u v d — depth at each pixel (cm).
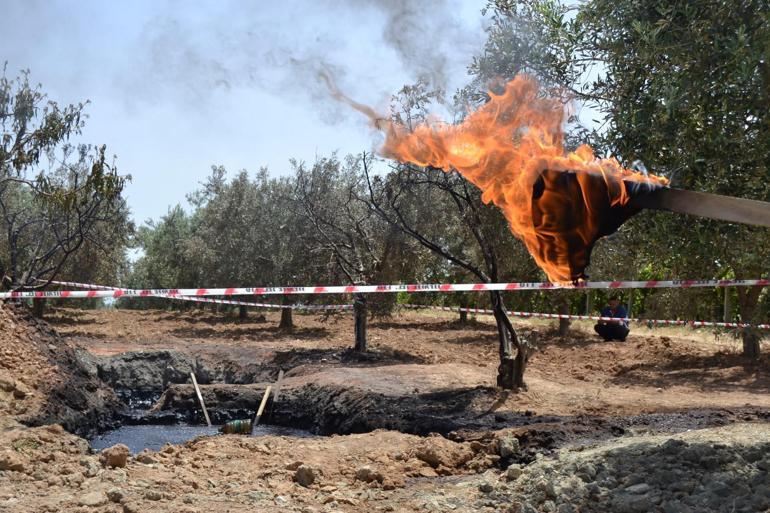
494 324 3266
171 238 4938
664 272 1509
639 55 951
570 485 696
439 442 958
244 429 1452
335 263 2398
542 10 1135
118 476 761
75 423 1418
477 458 931
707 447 715
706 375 1770
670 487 657
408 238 2253
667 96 891
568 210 491
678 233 979
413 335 2836
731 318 2617
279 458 906
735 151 890
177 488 745
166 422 1638
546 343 2455
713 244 1030
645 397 1433
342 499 738
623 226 1131
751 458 695
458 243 2836
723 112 877
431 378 1631
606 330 2392
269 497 736
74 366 1652
